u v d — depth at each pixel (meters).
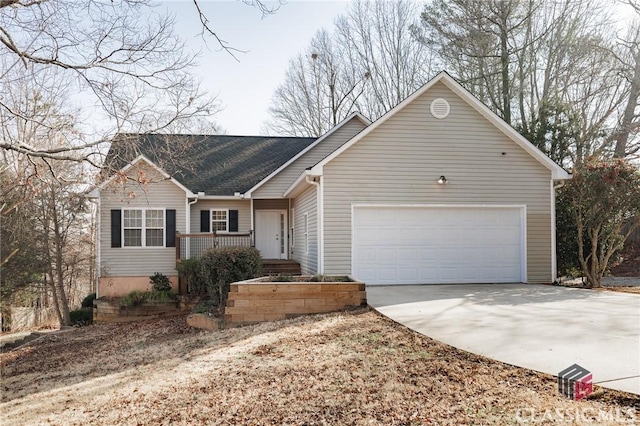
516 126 21.77
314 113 32.06
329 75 31.52
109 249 15.84
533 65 22.14
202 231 17.06
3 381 8.34
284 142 20.91
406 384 4.95
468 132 13.11
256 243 18.47
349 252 12.55
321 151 18.39
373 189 12.69
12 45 8.41
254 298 9.20
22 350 11.91
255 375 5.77
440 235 12.98
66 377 7.78
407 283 12.80
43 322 20.78
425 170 12.91
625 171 12.27
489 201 13.13
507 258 13.23
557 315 8.05
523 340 6.28
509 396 4.42
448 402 4.41
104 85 9.71
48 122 11.73
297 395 4.98
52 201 15.74
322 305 9.22
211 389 5.50
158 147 15.36
